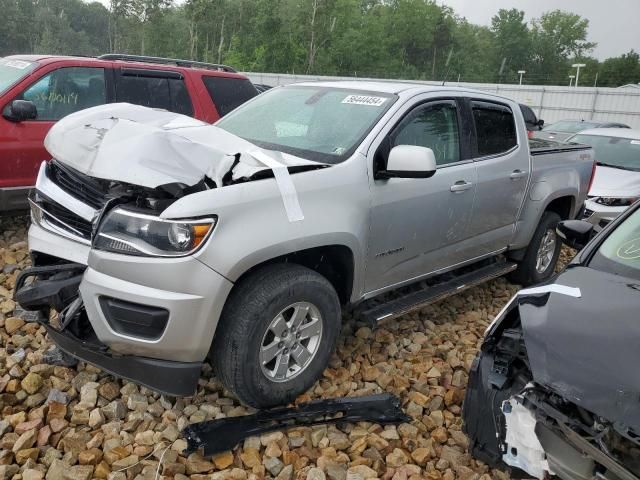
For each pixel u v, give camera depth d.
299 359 3.20
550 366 2.34
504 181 4.64
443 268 4.36
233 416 3.09
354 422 3.16
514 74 94.12
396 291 4.49
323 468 2.79
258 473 2.71
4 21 75.12
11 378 3.27
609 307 2.62
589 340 2.40
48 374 3.33
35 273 3.17
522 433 2.40
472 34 82.81
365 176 3.45
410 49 78.31
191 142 3.01
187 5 59.38
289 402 3.19
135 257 2.67
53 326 3.07
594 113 33.47
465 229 4.37
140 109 3.62
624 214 3.42
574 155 5.71
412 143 3.88
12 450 2.73
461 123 4.32
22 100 5.47
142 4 62.84
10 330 3.78
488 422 2.62
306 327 3.19
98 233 2.77
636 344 2.34
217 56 67.88
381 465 2.88
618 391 2.16
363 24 66.62
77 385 3.25
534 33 98.12
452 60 78.62
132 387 3.26
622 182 7.88
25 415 2.98
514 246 5.11
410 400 3.47
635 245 3.17
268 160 3.13
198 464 2.72
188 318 2.68
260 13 61.16
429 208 3.91
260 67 62.06
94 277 2.75
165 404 3.16
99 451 2.76
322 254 3.44
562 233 3.61
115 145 2.91
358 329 4.20
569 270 3.10
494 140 4.69
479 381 2.70
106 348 2.87
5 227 5.82
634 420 2.07
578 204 5.82
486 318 4.86
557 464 2.29
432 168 3.35
